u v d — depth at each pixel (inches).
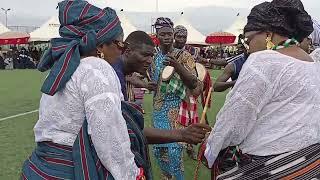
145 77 210.1
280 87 106.7
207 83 202.8
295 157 107.4
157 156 203.9
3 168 282.7
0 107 541.6
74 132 103.9
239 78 108.7
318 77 111.7
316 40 189.9
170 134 129.1
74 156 102.7
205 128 128.3
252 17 114.5
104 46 109.9
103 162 100.7
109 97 100.0
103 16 108.7
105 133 98.7
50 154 105.0
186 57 205.2
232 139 111.2
